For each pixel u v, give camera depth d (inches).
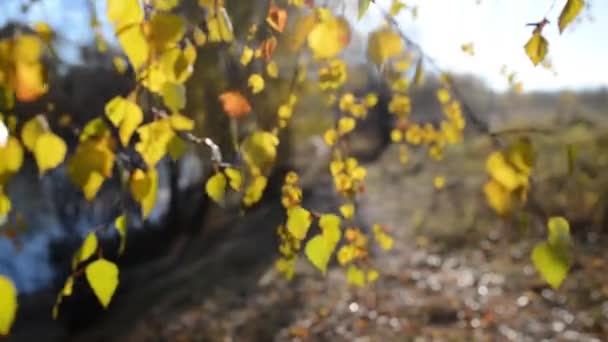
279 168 261.6
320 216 78.1
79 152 53.9
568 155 72.3
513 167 66.5
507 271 322.0
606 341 244.7
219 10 67.4
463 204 414.0
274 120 100.0
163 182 490.0
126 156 65.7
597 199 333.4
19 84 53.2
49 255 440.8
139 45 54.1
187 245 470.3
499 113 350.9
